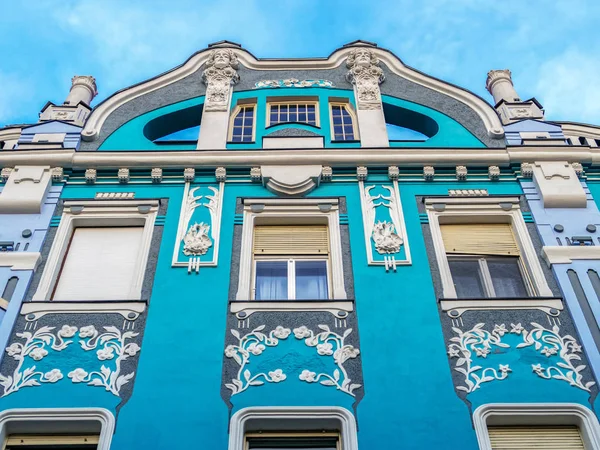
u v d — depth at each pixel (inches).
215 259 464.4
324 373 401.1
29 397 387.9
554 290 450.0
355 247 474.0
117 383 394.6
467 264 480.1
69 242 486.3
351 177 524.7
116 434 370.3
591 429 377.4
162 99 603.8
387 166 528.7
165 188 518.6
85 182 521.3
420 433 373.1
